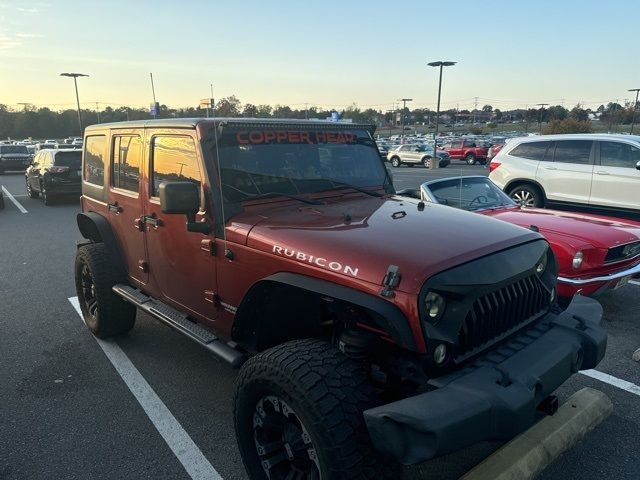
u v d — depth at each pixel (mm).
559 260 4895
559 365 2453
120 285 4383
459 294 2285
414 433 1988
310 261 2521
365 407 2215
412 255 2348
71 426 3467
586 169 9688
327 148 3664
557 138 10211
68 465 3064
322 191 3502
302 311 2916
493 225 2930
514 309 2613
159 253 3686
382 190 3869
